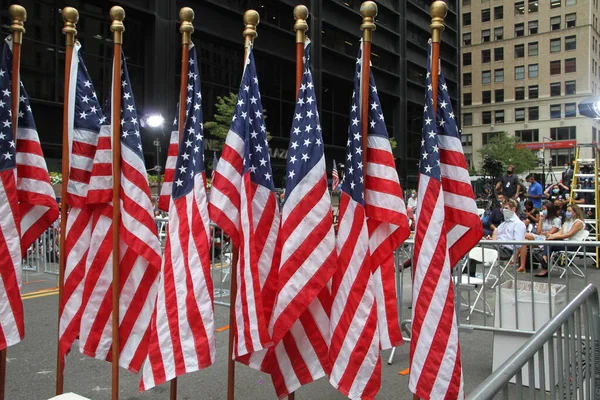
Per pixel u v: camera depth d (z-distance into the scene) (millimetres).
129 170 3779
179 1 29047
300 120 3525
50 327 6738
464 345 6078
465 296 8766
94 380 4938
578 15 74500
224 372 5145
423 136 3396
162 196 4152
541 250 10461
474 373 5129
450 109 3479
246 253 3373
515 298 4969
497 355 5027
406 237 3426
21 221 3973
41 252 11016
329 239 3443
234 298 3609
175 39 28531
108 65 25531
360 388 3320
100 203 3908
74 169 3939
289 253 3395
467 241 3408
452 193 3432
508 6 80438
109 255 3902
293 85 38000
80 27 24391
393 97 49781
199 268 3504
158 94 27156
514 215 10172
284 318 3348
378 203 3441
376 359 3328
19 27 3771
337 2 41250
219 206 3459
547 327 2547
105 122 3916
